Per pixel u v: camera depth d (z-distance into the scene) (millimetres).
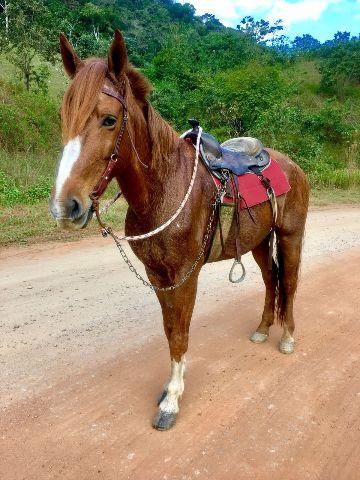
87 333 4012
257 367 3521
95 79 2119
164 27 57969
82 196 2094
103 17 44469
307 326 4281
